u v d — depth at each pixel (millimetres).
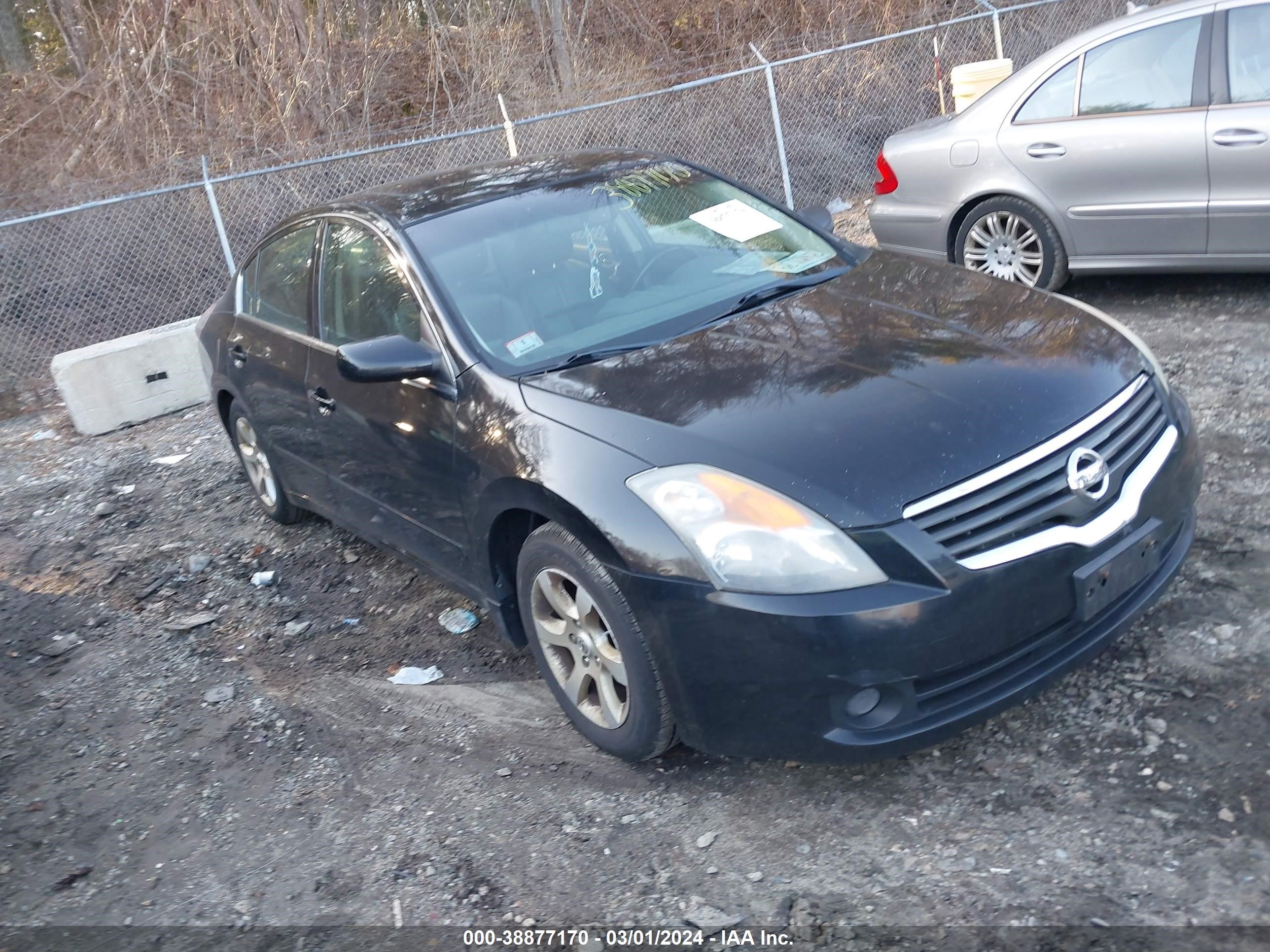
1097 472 2830
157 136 13398
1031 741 3062
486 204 4148
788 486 2695
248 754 3613
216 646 4430
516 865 2904
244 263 5410
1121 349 3244
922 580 2600
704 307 3686
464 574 3713
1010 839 2725
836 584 2607
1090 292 6844
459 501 3512
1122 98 5988
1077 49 6172
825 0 14812
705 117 11156
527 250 3900
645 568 2801
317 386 4324
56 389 8977
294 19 13289
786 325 3439
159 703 4023
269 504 5520
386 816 3193
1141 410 3105
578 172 4402
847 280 3812
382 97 14016
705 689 2799
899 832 2816
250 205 10344
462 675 3953
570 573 3070
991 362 3057
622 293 3789
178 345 7922
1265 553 3688
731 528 2701
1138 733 3004
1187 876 2510
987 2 11438
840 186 11195
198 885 3012
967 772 2992
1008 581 2664
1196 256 5926
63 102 13984
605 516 2879
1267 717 2949
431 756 3467
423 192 4367
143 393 7816
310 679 4066
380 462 3953
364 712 3787
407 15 14781
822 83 11664
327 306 4391
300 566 5098
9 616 4914
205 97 13320
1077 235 6281
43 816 3412
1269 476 4184
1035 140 6285
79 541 5754
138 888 3035
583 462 2992
